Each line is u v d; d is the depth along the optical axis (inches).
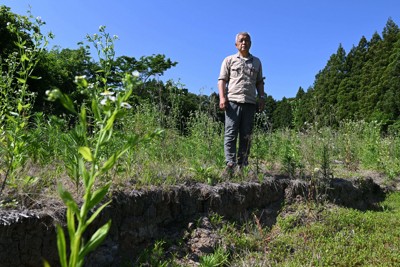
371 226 211.5
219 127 315.0
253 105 231.0
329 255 169.3
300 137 300.7
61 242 56.1
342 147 393.4
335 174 303.1
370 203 279.1
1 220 108.3
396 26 1571.1
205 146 261.3
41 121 184.5
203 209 183.8
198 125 287.3
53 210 122.6
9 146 130.6
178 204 174.4
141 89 246.7
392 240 191.6
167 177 179.8
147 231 156.5
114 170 164.7
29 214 115.2
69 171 141.3
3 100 147.7
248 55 232.8
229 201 193.3
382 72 1225.4
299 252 171.8
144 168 184.2
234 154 226.4
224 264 155.0
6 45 439.5
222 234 174.2
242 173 221.1
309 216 210.5
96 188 144.0
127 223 148.2
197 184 191.8
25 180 131.8
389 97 1043.9
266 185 218.1
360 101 1242.0
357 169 370.3
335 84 1445.6
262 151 261.3
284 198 225.0
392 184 339.3
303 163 262.5
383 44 1341.0
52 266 119.3
